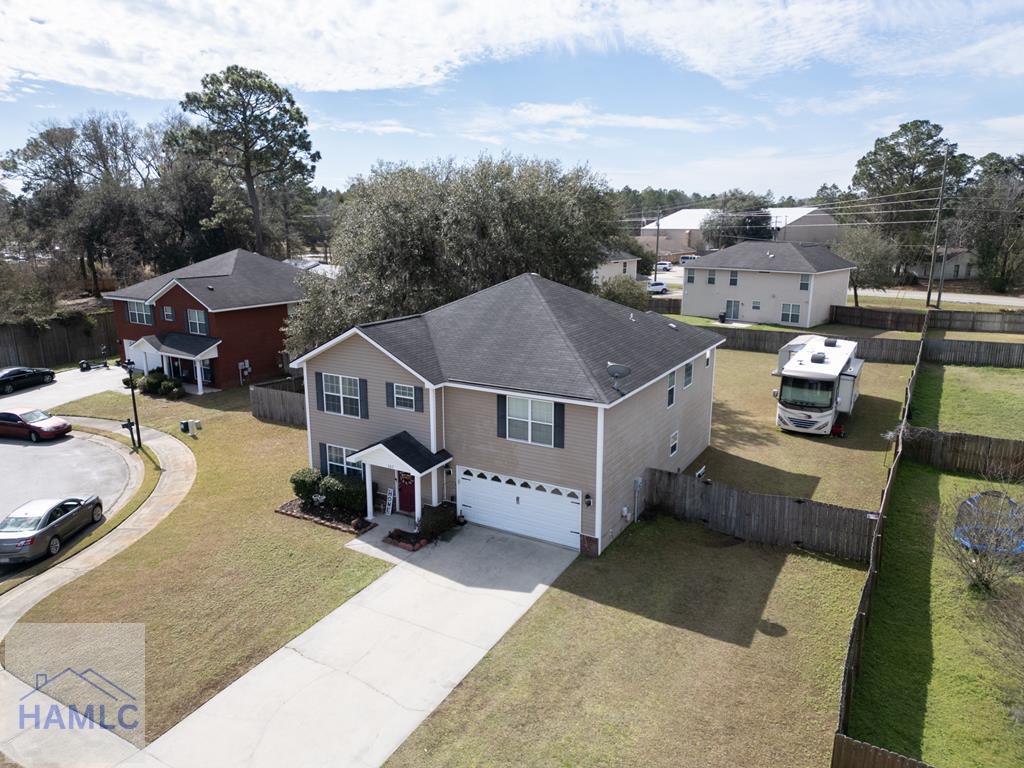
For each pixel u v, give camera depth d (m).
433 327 21.72
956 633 13.76
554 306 21.02
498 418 18.48
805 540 17.59
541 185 32.62
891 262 59.38
